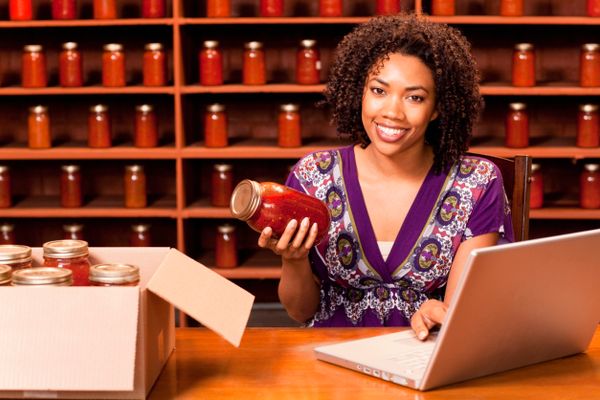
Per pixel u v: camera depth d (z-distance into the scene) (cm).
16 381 134
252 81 396
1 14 432
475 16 392
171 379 148
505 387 146
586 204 405
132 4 429
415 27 201
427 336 164
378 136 200
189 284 146
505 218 216
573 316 156
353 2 423
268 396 141
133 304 134
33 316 134
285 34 432
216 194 406
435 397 141
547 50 431
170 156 399
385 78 197
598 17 390
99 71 435
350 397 140
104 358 133
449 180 212
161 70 395
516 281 139
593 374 153
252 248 452
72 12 395
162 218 452
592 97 436
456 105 206
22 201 431
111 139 409
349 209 212
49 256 152
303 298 210
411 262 210
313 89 393
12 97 441
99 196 445
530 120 439
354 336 172
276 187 172
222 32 432
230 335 144
